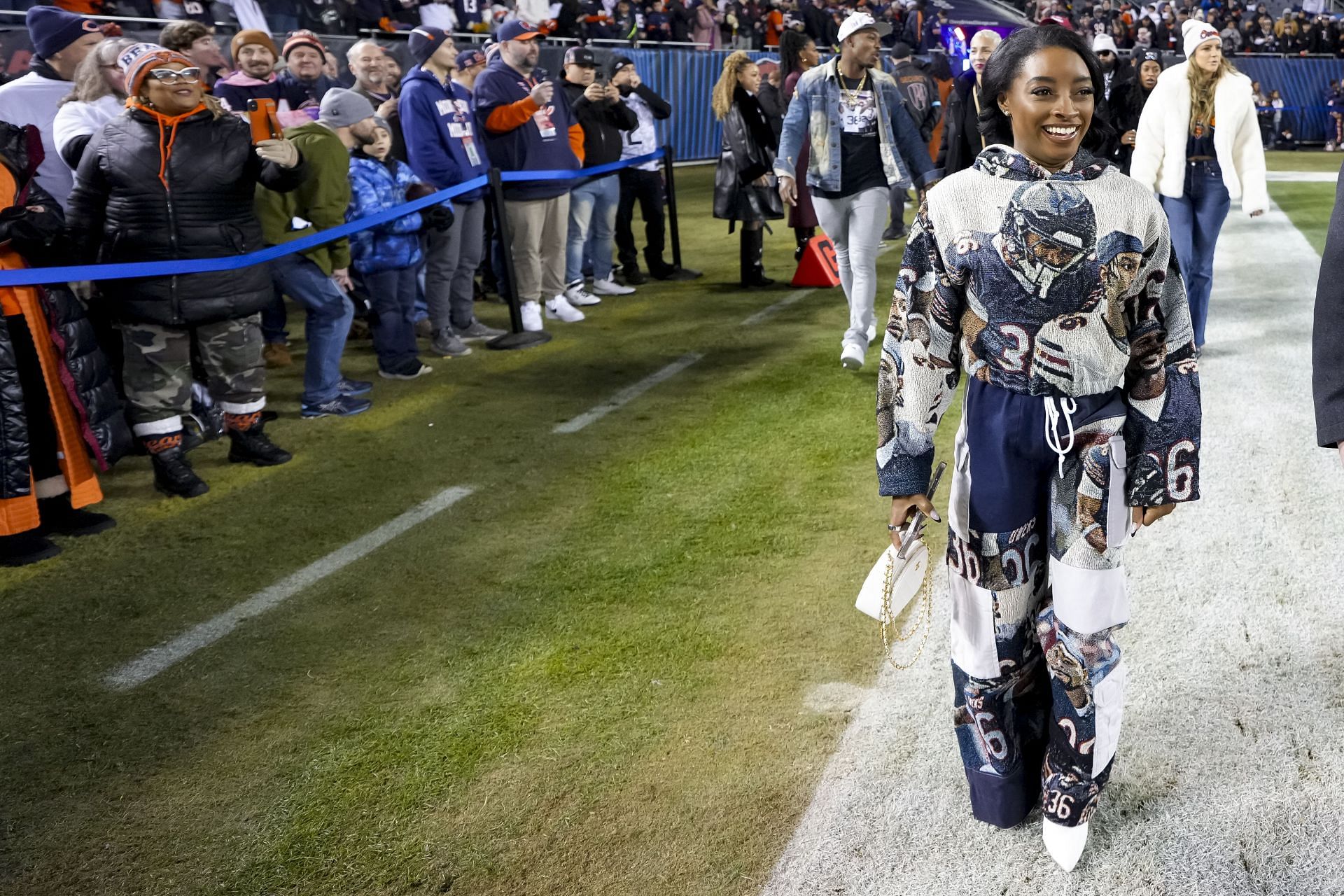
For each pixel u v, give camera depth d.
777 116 7.85
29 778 2.56
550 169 6.56
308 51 6.63
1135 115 6.30
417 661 3.02
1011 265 1.76
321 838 2.30
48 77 4.71
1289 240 8.87
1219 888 1.99
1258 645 2.80
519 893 2.11
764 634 3.04
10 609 3.42
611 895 2.09
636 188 8.23
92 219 3.97
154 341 4.14
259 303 4.34
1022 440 1.86
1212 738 2.43
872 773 2.40
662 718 2.67
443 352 6.34
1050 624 1.99
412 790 2.45
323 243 4.86
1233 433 4.32
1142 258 1.75
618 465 4.48
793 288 8.03
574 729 2.65
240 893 2.16
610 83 7.41
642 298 7.88
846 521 3.78
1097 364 1.79
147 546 3.87
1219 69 4.80
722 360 6.06
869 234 5.36
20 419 3.65
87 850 2.31
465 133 6.14
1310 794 2.23
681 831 2.26
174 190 3.98
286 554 3.76
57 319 3.76
